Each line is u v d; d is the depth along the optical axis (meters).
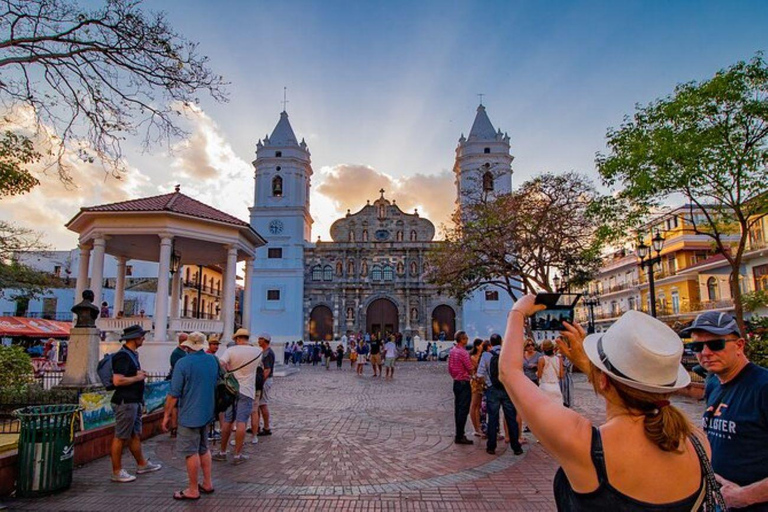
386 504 6.46
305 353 42.44
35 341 32.72
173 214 21.14
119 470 7.38
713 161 14.71
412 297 55.31
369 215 58.09
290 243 54.72
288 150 56.28
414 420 12.45
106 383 7.47
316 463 8.43
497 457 8.80
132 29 11.32
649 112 16.27
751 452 3.13
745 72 14.45
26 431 6.75
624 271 52.50
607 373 1.99
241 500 6.59
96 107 11.96
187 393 6.68
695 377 15.95
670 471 1.87
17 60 11.01
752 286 34.00
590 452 1.89
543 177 26.19
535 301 2.44
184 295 53.62
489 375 9.16
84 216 21.33
